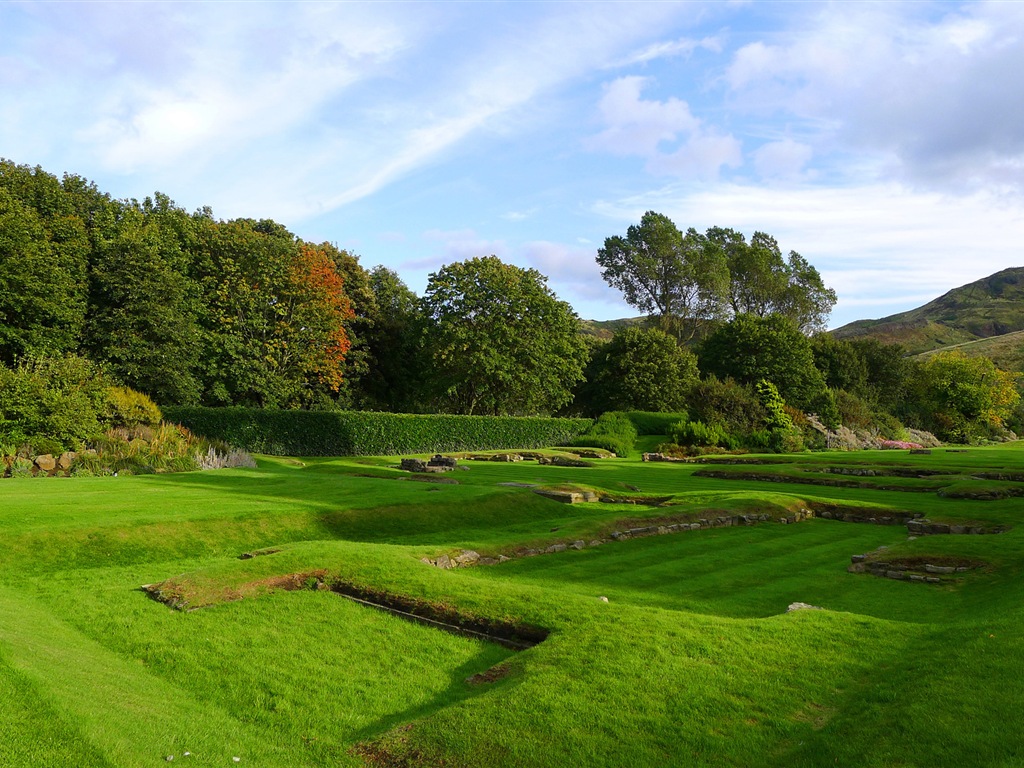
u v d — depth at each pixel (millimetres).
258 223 51000
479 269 51094
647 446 47625
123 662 7344
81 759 4738
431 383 52719
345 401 51188
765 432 45969
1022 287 185500
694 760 5219
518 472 29734
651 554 14086
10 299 30734
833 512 19531
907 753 4945
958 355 72875
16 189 36094
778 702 6109
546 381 51875
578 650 7191
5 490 16641
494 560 13023
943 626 7977
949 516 17219
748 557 13922
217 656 7586
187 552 12750
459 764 5199
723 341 63000
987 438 67688
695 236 87438
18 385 22906
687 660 6922
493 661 7684
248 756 5340
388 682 7059
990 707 5477
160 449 25266
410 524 16109
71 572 11133
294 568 10422
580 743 5426
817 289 94500
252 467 27688
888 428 60344
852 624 8117
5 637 6961
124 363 34562
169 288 36344
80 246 35406
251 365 41688
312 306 45125
